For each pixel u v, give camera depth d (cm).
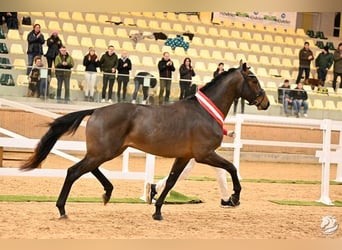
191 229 865
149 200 1042
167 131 875
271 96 1947
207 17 2853
